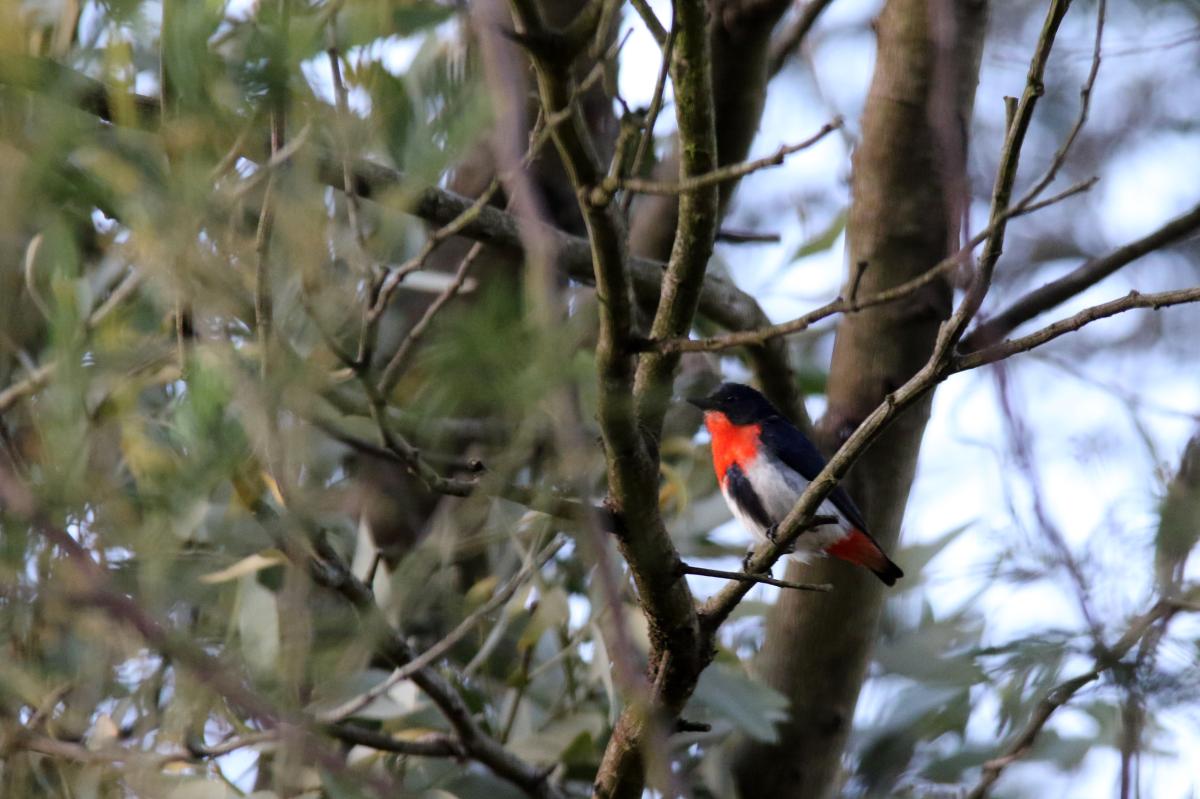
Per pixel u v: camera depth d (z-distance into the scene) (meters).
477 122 3.01
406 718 8.64
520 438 3.63
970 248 4.95
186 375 3.30
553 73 4.70
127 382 3.64
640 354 5.57
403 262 6.98
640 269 9.23
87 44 3.16
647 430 6.01
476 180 7.73
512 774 8.17
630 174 5.35
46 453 3.43
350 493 9.25
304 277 3.29
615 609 3.07
